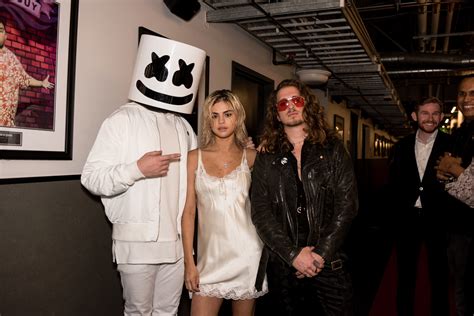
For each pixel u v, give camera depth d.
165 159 1.69
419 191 2.61
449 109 11.59
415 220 2.63
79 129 2.03
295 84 1.95
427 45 6.73
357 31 3.56
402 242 2.70
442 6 5.11
